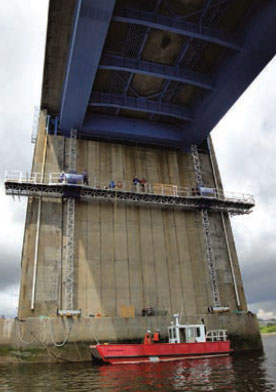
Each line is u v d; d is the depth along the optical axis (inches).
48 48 1239.5
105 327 1160.8
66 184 1326.3
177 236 1488.7
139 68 1321.4
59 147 1482.5
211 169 1731.1
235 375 732.7
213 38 1200.2
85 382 700.7
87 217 1387.8
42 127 1492.4
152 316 1232.8
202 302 1392.7
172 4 1163.3
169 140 1669.5
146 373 789.9
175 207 1541.6
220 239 1557.6
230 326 1314.0
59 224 1333.7
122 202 1464.1
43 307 1187.9
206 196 1544.0
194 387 617.9
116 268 1338.6
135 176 1558.8
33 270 1227.2
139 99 1525.6
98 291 1277.1
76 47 1115.9
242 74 1302.9
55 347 1098.7
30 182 1317.7
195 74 1405.0
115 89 1475.1
